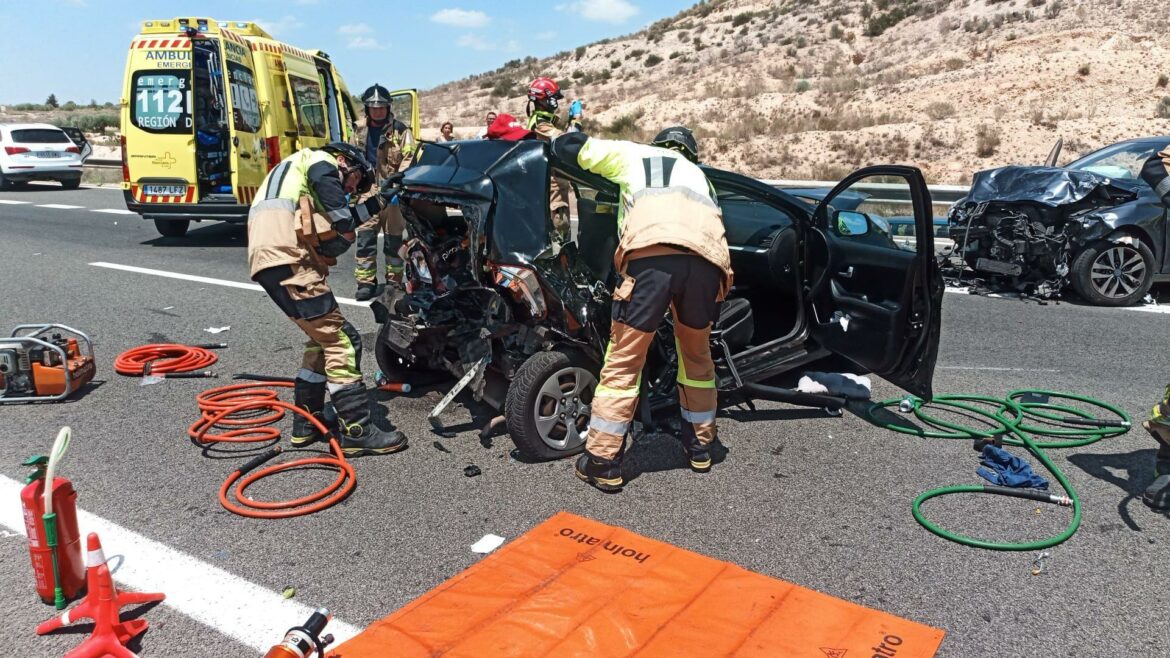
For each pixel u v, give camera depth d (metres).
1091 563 3.47
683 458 4.50
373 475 4.27
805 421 5.09
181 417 5.11
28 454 4.50
